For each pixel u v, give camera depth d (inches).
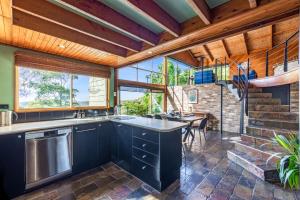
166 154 90.3
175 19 85.2
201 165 118.3
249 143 129.8
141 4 66.4
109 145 125.6
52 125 95.2
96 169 113.8
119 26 79.9
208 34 88.5
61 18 74.4
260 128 131.1
